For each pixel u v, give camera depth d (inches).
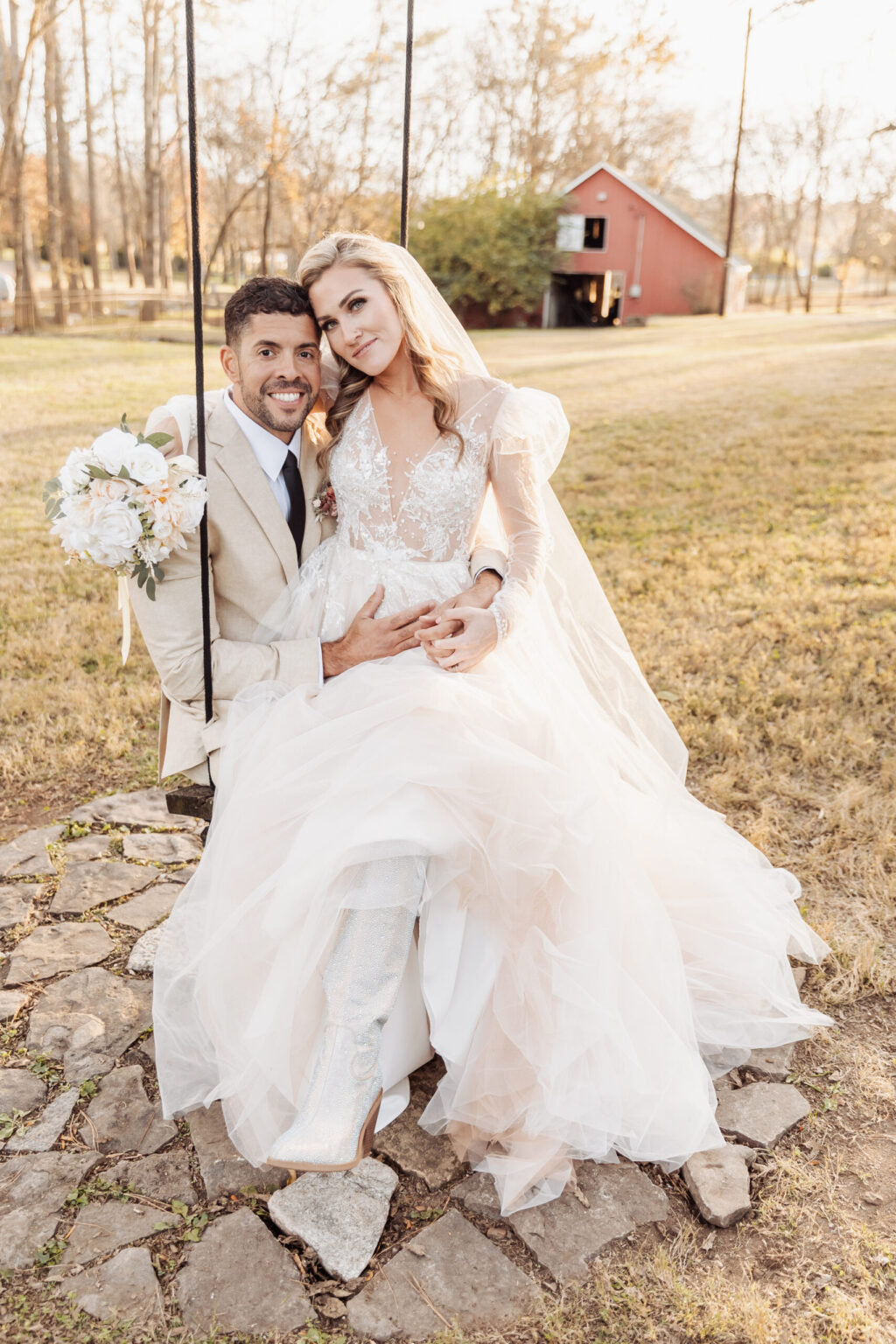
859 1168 85.1
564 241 1151.0
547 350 765.9
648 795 111.0
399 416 97.8
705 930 108.7
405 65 101.3
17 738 164.4
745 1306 71.6
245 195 939.3
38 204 1193.4
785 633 201.5
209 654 94.9
